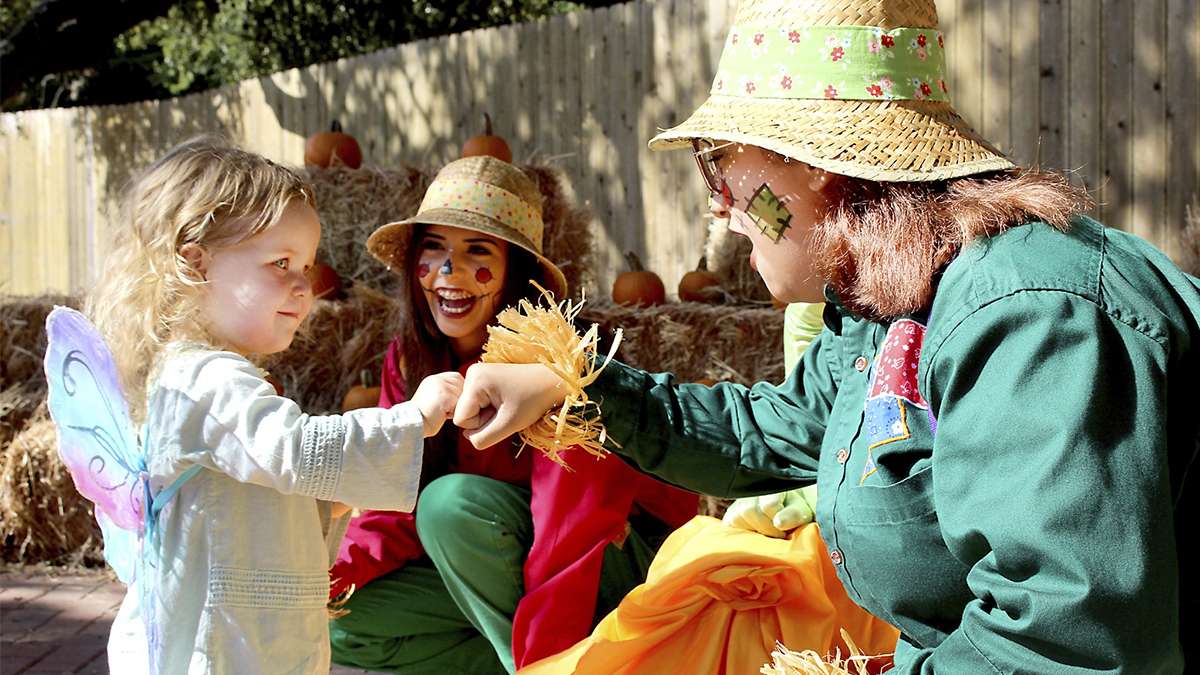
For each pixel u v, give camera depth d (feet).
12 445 18.79
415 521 10.90
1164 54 19.97
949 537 5.41
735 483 8.06
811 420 7.93
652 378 8.20
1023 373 5.16
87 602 17.15
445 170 11.68
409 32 45.62
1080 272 5.41
